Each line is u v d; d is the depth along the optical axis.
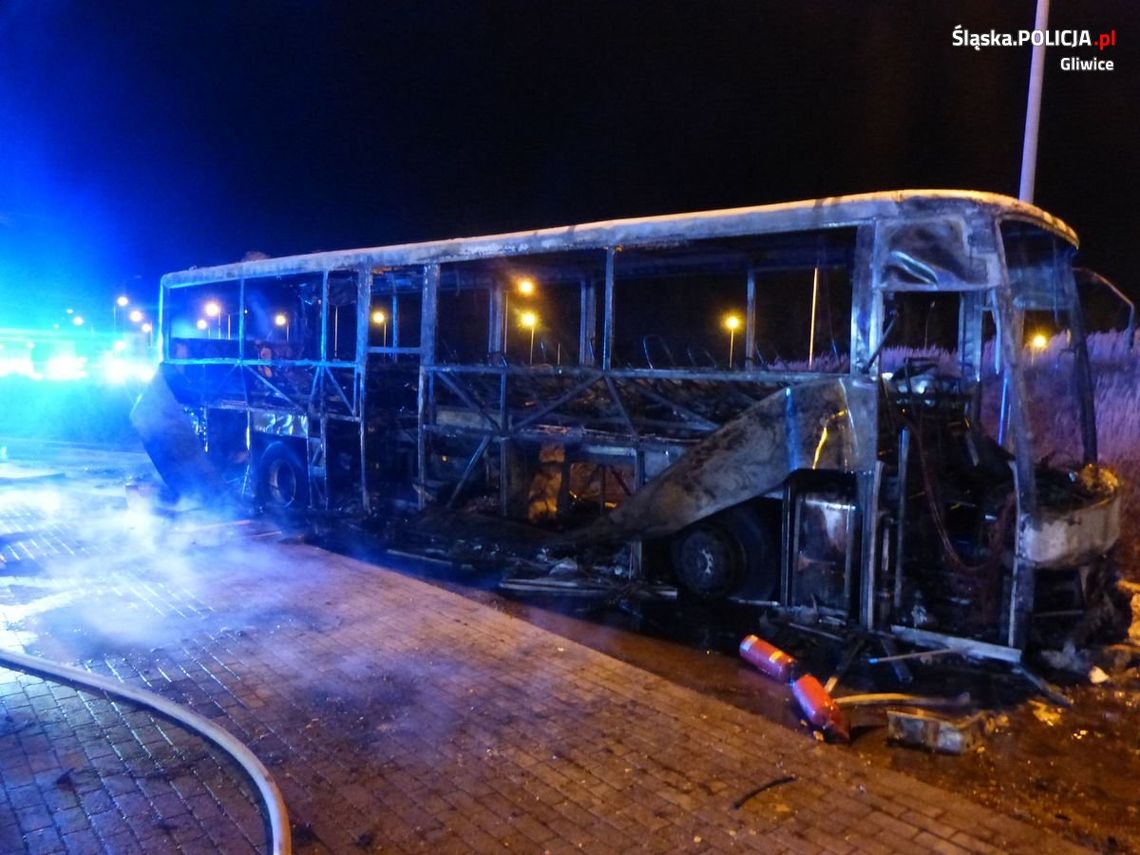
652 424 7.06
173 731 4.11
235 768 3.75
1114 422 9.41
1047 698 5.04
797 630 5.93
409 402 9.79
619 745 4.06
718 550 6.76
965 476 6.12
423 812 3.45
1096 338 10.95
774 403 6.05
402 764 3.85
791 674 5.27
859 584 5.79
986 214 5.25
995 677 5.25
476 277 9.63
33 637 5.50
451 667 5.04
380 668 5.01
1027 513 5.14
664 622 6.53
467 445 8.53
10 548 7.98
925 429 5.98
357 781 3.69
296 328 11.86
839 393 5.72
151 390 12.01
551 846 3.22
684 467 6.52
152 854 3.10
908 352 6.85
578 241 7.27
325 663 5.08
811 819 3.43
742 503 6.60
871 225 5.61
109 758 3.82
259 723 4.25
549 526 8.02
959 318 6.94
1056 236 6.04
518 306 9.95
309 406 9.86
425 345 8.73
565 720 4.33
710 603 6.86
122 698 4.45
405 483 9.41
